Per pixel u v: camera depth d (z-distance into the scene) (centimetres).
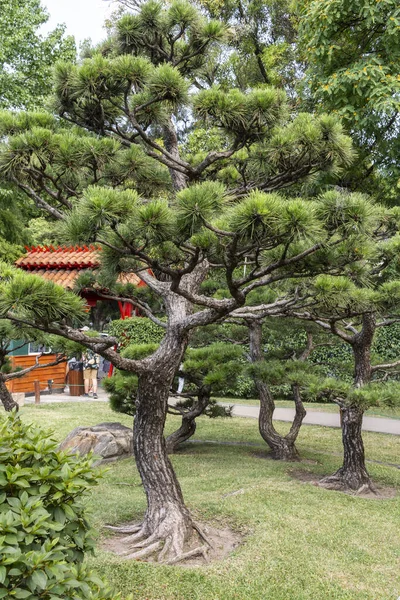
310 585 431
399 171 1150
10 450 258
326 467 847
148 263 421
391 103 1007
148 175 638
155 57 613
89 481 274
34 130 495
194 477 761
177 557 477
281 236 387
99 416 1191
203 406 926
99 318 1745
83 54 621
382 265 604
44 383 1545
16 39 2005
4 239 1745
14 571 212
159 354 529
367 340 744
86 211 354
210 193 364
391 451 998
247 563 464
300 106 1334
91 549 275
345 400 682
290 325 931
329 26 1127
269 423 929
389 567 471
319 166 527
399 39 1077
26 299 387
